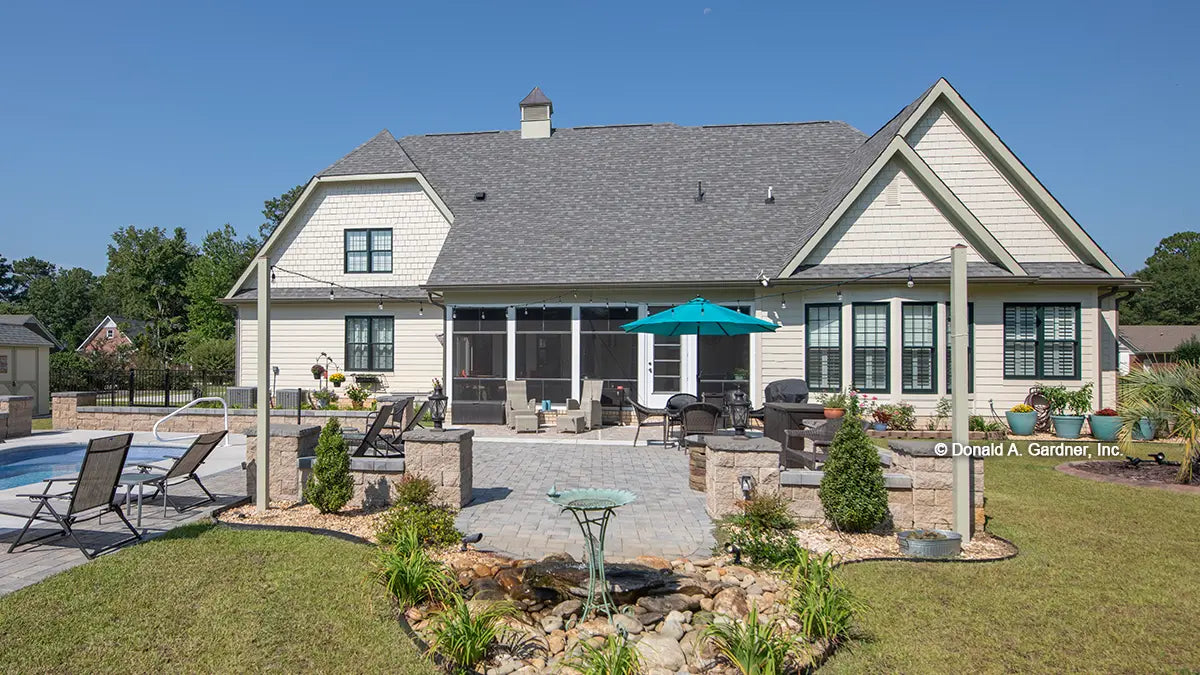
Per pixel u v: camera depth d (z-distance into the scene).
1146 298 60.72
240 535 6.61
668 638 4.59
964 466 6.82
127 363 34.34
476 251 18.22
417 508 6.62
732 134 21.23
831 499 7.00
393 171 19.72
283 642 4.39
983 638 4.66
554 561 5.98
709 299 16.80
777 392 14.27
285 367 20.03
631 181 19.86
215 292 49.19
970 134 16.53
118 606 4.84
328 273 20.08
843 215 15.65
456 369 17.77
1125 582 5.71
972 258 15.41
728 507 7.50
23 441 14.45
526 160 21.42
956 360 6.90
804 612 4.59
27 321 24.52
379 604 4.96
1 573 5.46
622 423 17.27
